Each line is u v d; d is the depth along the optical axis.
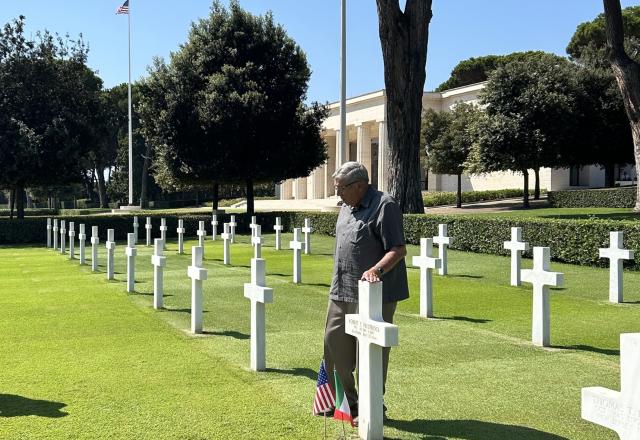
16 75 27.92
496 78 36.53
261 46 30.12
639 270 12.42
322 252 17.95
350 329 4.09
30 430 4.35
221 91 28.80
